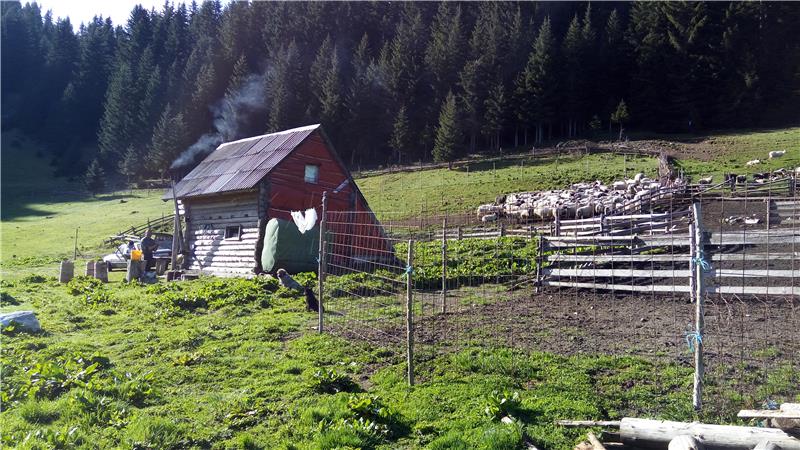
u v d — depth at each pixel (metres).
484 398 9.52
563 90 93.00
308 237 24.59
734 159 56.06
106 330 16.02
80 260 43.34
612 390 9.71
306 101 104.38
